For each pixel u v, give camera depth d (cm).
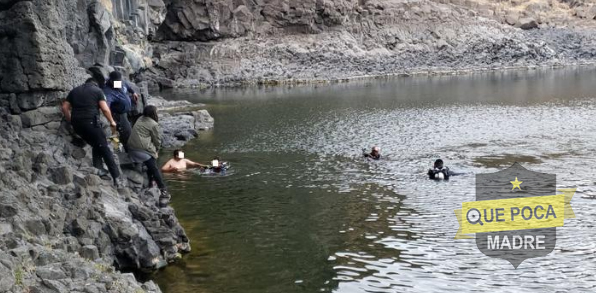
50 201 961
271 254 1136
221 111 3556
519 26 8250
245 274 1037
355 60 6556
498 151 2094
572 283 980
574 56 7831
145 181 1305
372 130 2653
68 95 1189
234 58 6088
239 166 1944
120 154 1287
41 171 1050
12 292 627
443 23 7481
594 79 5356
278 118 3170
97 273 769
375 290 967
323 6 6662
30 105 1217
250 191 1619
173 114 2905
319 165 1933
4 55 1209
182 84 5619
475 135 2453
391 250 1148
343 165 1927
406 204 1458
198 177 1792
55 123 1246
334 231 1268
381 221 1329
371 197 1530
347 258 1111
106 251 988
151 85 5497
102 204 1041
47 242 845
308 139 2455
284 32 6631
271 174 1817
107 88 1301
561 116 2978
